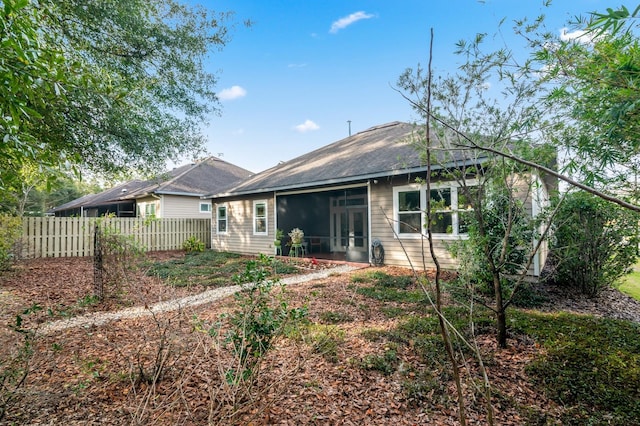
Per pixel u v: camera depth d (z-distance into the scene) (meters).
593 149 2.52
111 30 6.73
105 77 4.83
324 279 8.19
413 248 9.08
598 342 4.05
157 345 3.92
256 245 13.87
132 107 6.73
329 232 15.66
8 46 1.67
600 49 1.91
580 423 2.65
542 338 4.15
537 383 3.21
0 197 2.21
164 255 13.45
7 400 2.44
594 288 6.51
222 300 6.16
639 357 3.63
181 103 8.80
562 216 6.46
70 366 3.43
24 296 6.14
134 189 22.80
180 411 2.67
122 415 2.61
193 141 9.38
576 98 2.42
